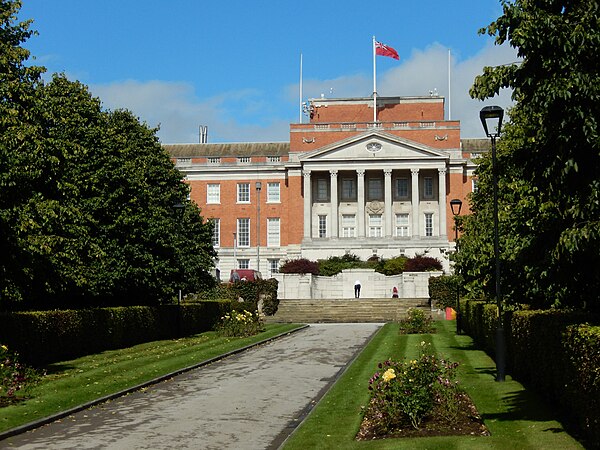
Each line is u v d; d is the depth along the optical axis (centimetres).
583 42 1252
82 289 3516
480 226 3031
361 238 8900
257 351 3334
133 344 3609
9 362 2056
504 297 2386
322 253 8925
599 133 1251
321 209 9344
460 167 9175
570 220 1359
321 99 10288
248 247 9544
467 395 1825
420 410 1448
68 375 2325
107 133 3906
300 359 2969
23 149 2619
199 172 9681
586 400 1221
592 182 1244
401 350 3109
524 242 1794
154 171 5188
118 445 1387
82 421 1634
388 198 9038
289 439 1389
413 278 7275
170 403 1886
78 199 3622
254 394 2041
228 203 9625
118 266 3728
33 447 1368
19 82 2962
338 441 1356
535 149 1385
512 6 1314
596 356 1151
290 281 7531
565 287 1555
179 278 4309
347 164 9081
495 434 1345
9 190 2427
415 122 9306
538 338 1711
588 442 1216
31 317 2597
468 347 3198
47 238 2586
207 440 1435
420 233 9212
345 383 2150
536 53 1295
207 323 4903
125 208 3788
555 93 1244
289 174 9419
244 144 10362
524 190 1778
